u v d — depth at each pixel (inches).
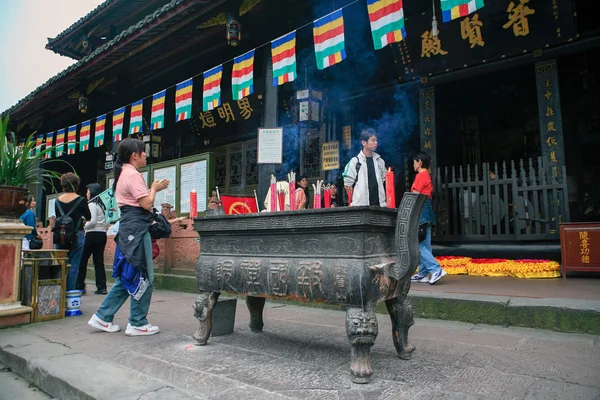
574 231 202.8
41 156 193.2
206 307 125.9
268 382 91.7
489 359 104.7
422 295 159.3
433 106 295.6
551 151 244.4
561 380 88.3
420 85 301.9
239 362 107.3
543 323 134.7
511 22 248.5
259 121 409.7
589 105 345.7
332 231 99.3
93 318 148.6
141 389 87.6
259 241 116.4
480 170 402.6
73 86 426.9
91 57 356.2
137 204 144.7
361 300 91.9
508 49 259.3
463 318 149.3
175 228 265.4
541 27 241.9
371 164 169.8
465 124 413.1
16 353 121.8
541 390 82.9
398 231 98.0
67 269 182.1
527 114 390.9
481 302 146.3
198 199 289.3
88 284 303.3
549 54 249.3
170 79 437.4
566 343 117.8
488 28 256.2
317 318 163.8
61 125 535.2
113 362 111.7
